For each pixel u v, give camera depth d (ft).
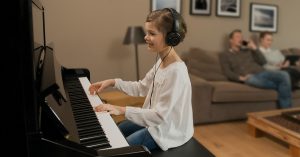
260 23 13.78
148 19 4.44
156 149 4.58
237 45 12.29
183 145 4.70
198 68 11.38
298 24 14.62
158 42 4.42
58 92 3.49
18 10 2.48
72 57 10.90
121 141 3.47
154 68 5.24
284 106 10.73
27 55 2.55
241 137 9.27
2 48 2.51
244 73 11.57
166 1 11.85
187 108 4.67
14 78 2.56
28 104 2.62
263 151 8.27
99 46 11.21
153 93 4.76
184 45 12.54
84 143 3.32
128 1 11.32
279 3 14.05
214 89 10.02
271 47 14.03
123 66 11.68
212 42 13.03
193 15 12.43
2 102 2.58
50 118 2.95
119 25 11.35
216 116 10.25
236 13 13.20
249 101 10.50
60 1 10.41
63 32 10.63
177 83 4.31
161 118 4.22
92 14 10.91
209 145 8.61
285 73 10.74
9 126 2.63
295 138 7.52
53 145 2.73
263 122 8.62
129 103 9.29
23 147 2.68
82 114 4.16
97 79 11.37
